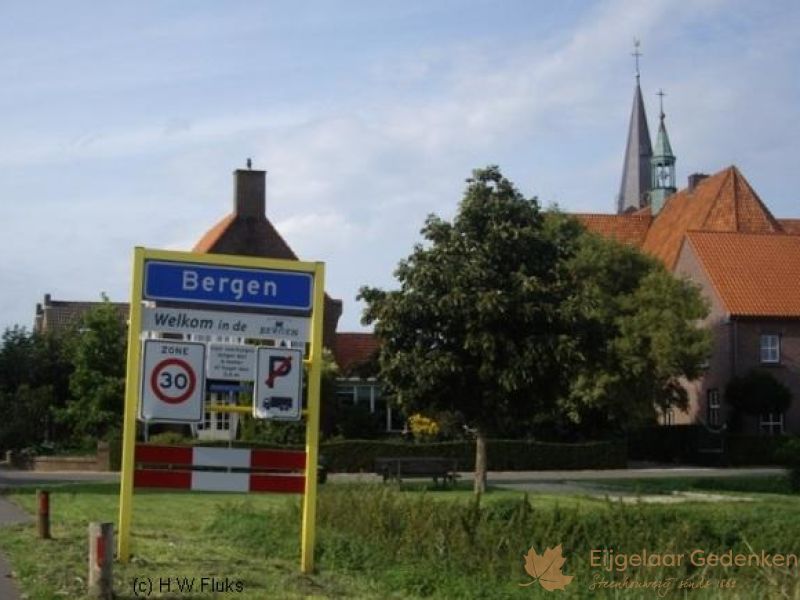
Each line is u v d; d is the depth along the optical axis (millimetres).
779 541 16906
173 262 11844
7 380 46219
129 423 11750
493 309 24609
